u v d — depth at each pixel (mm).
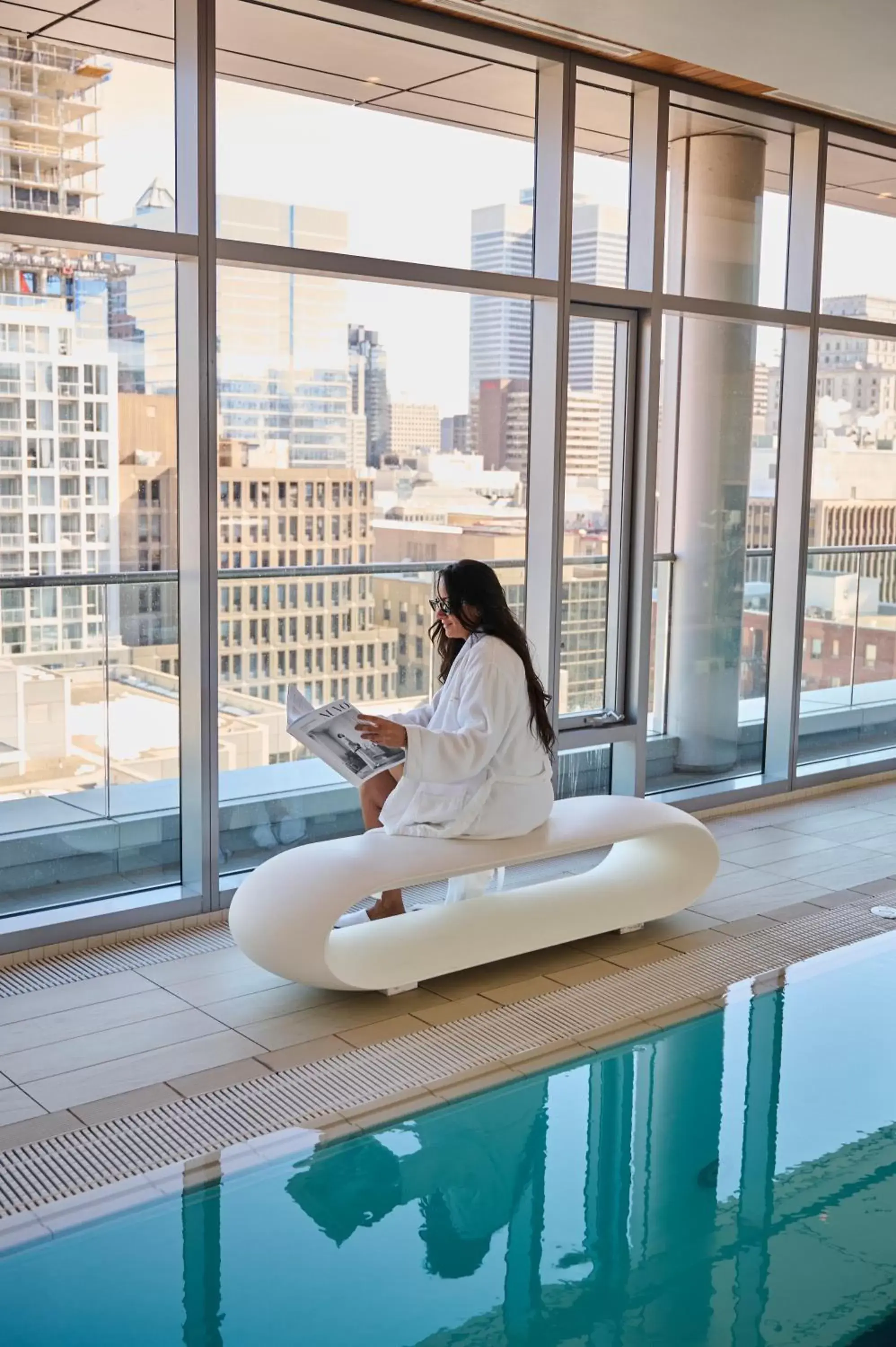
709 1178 2656
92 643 4285
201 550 4062
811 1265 2393
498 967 3869
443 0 4195
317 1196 2553
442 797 3699
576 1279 2330
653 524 5312
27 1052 3246
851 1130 2855
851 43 4137
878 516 6594
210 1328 2145
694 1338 2178
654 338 5195
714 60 4348
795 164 5746
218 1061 3201
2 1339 2104
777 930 4203
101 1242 2379
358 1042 3320
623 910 4117
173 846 4535
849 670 6695
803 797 6113
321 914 3340
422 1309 2227
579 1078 3062
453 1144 2760
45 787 4258
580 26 4039
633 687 5398
